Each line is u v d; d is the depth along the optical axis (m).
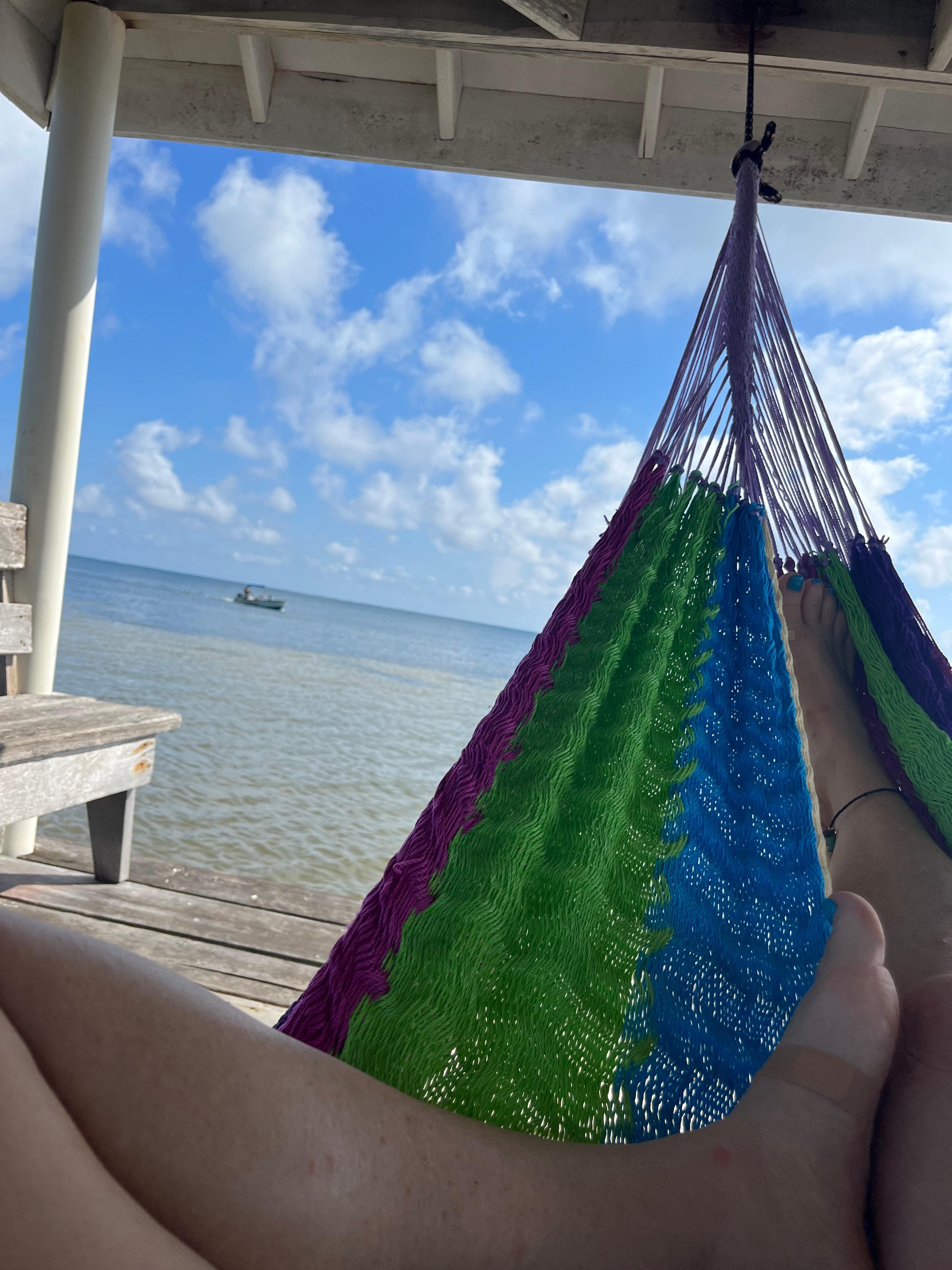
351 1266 0.38
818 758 1.16
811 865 0.96
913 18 1.99
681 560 1.08
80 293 2.41
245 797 7.15
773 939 0.94
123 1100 0.34
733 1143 0.57
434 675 24.88
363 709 15.02
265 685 15.83
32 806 1.88
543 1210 0.45
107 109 2.42
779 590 1.12
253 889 2.40
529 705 0.91
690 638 1.06
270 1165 0.36
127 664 15.24
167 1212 0.34
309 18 2.21
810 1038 0.67
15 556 2.37
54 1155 0.27
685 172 2.58
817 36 1.99
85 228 2.41
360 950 0.66
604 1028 0.76
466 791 0.81
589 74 2.56
